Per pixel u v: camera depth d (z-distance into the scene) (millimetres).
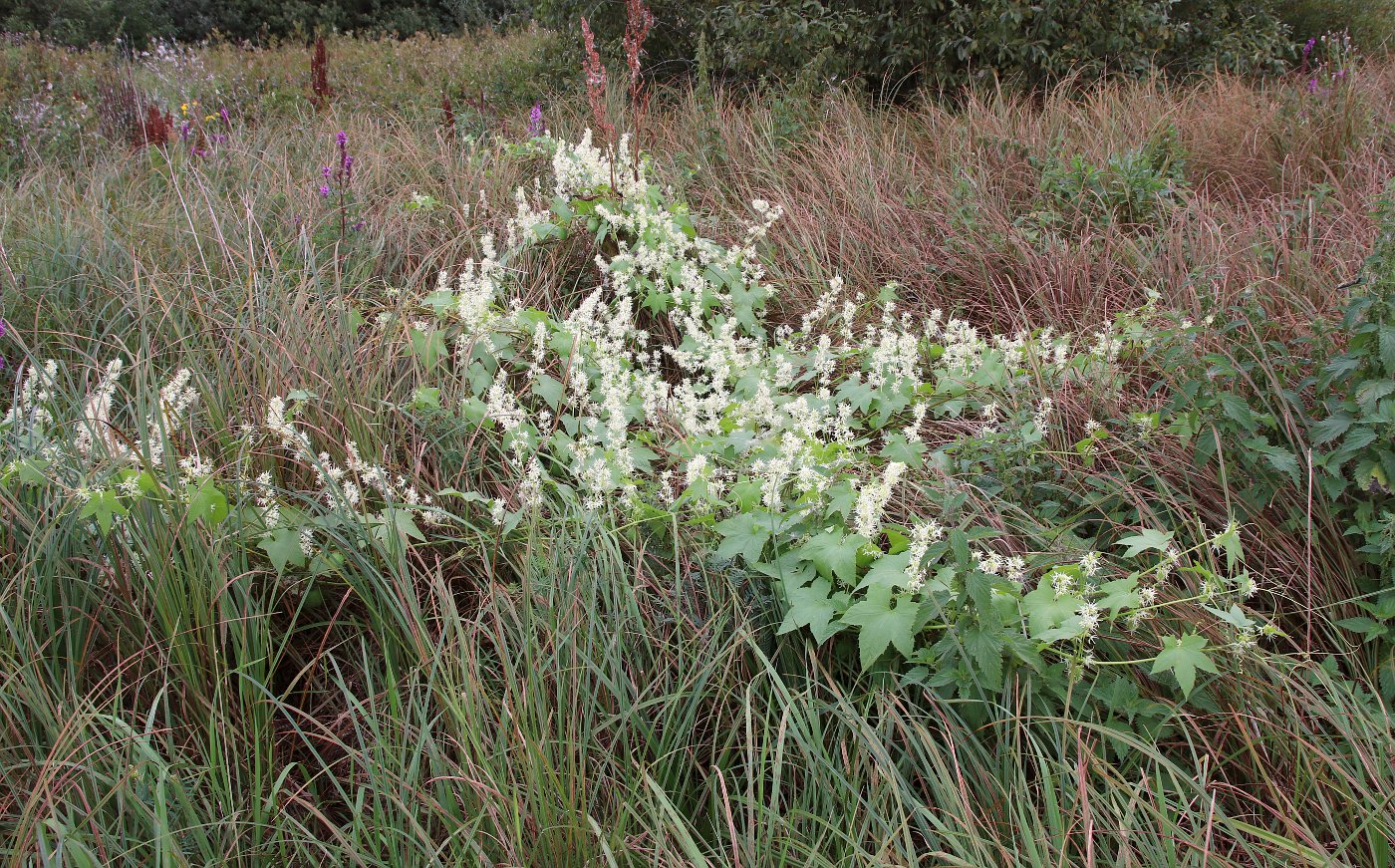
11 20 16016
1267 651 2891
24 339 4016
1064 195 5840
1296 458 3074
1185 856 2172
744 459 3363
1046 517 3270
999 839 2273
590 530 2842
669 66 9336
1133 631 2643
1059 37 8117
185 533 2586
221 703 2418
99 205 5379
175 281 4371
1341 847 2139
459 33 18031
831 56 8141
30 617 2426
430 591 2738
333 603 2877
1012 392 3904
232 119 8195
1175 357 3361
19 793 2150
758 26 8391
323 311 3975
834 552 2641
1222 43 8742
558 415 3646
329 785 2570
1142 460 3443
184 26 18281
